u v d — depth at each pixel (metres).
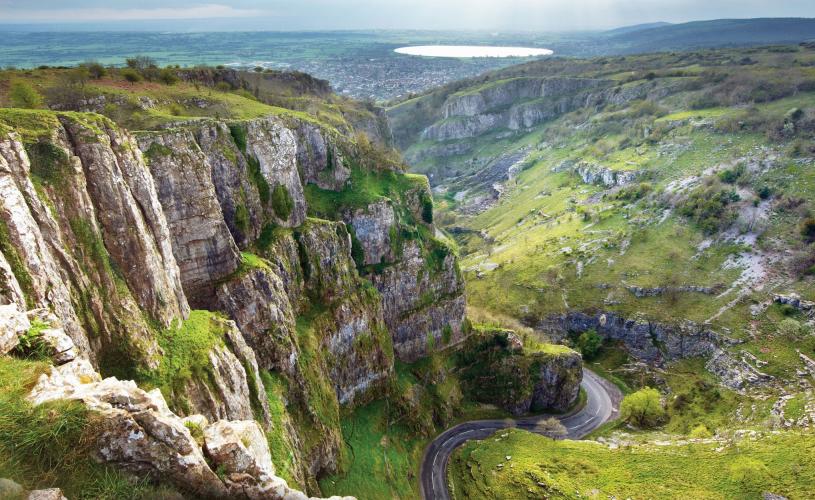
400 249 133.88
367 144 147.12
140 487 23.33
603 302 180.62
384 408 117.25
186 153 73.06
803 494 85.31
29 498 20.38
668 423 138.62
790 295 152.50
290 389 80.69
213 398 53.28
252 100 131.50
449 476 111.88
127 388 26.80
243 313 75.94
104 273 46.59
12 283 33.62
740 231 182.50
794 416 116.06
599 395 155.62
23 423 23.02
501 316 178.62
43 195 42.72
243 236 89.38
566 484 98.38
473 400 142.62
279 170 100.44
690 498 88.62
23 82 91.38
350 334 108.88
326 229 107.00
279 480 28.03
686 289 172.00
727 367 146.12
